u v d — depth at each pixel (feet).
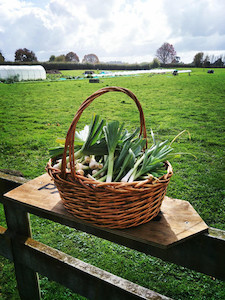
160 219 3.33
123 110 29.86
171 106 31.58
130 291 3.38
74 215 3.25
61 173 3.07
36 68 86.17
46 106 33.63
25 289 5.24
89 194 2.89
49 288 6.43
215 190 11.19
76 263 3.89
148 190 2.87
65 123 24.41
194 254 3.09
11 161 14.84
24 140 18.72
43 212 3.96
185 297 6.31
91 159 3.80
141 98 38.73
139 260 7.54
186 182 11.92
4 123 24.17
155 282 6.75
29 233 4.64
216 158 14.84
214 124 22.59
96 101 36.19
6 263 7.32
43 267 4.31
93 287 3.74
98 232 3.48
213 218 9.28
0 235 4.78
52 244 8.19
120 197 2.83
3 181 4.69
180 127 21.93
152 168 3.42
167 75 96.43
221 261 2.95
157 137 19.42
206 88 49.16
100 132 3.61
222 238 2.89
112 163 3.49
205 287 6.57
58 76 105.19
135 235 2.99
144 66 188.24
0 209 9.95
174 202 3.76
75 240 8.39
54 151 3.77
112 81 73.15
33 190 4.16
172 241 2.86
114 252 7.87
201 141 18.08
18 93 46.42
